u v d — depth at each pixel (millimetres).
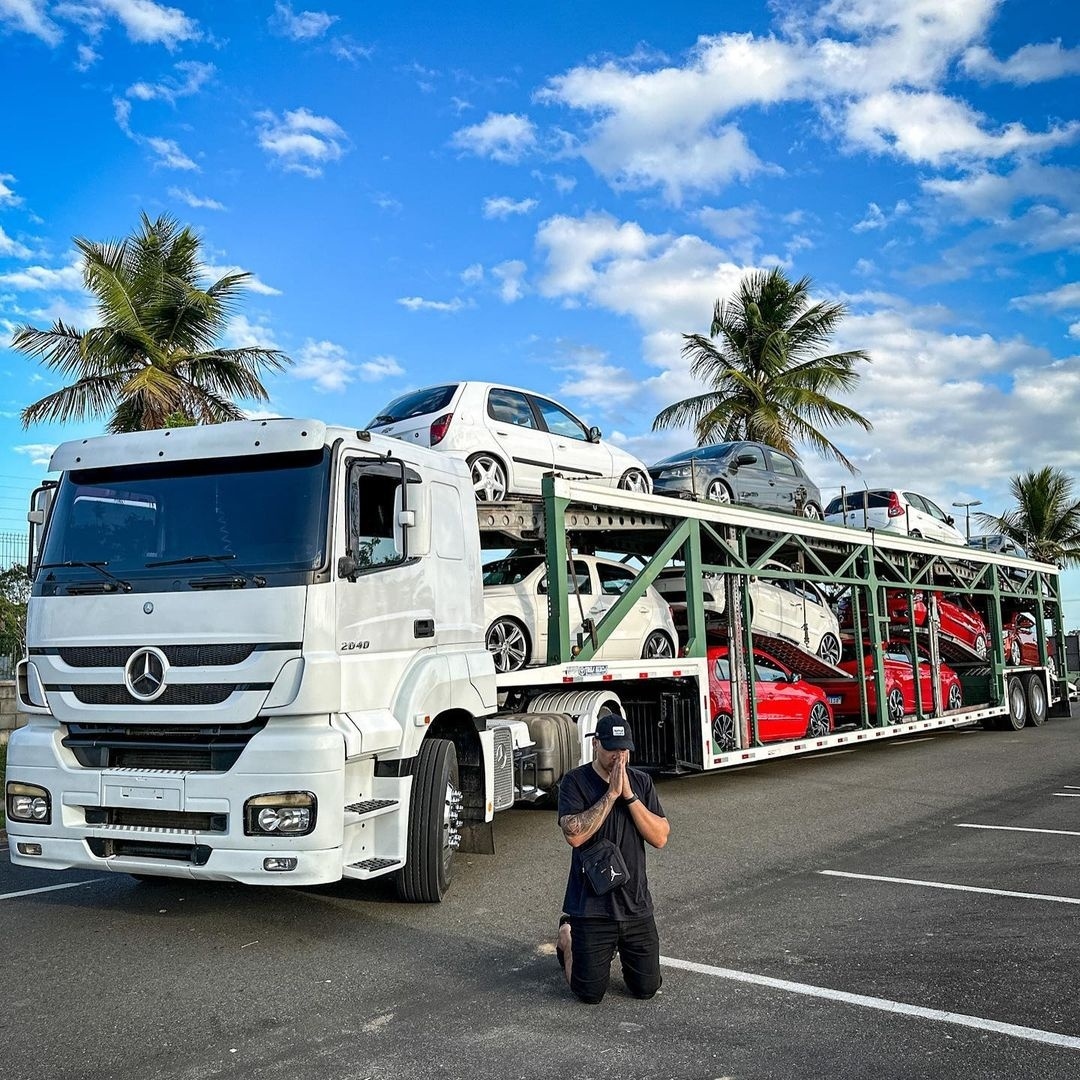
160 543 5715
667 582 12047
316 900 6570
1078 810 9797
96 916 6285
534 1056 4008
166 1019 4492
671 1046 4086
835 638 15281
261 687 5301
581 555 10477
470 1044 4145
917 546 15719
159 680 5430
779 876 7102
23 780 5633
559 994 4734
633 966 4609
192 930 5922
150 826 5379
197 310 19609
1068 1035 4152
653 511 10352
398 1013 4520
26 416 18719
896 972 4977
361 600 5742
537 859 7781
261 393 20344
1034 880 6895
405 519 6000
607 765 4621
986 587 18797
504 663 9117
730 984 4828
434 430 10047
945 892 6578
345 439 5797
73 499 6012
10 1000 4770
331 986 4898
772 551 12406
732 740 11453
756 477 14852
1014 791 11062
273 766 5172
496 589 9391
